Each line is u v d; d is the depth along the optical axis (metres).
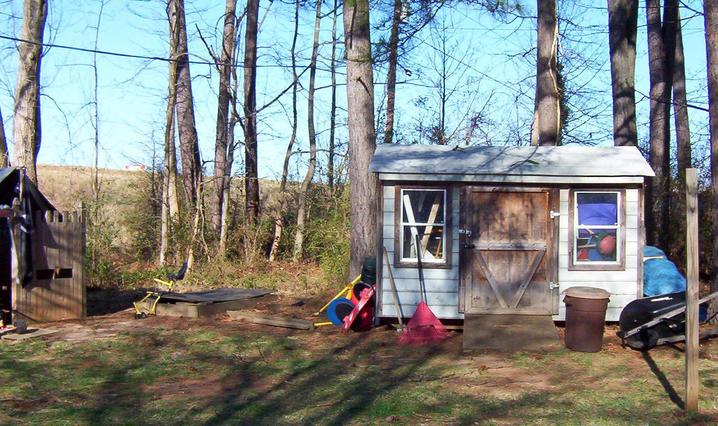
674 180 17.48
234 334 10.78
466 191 10.81
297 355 9.48
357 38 13.52
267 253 21.98
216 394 7.65
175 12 19.55
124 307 13.69
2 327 10.97
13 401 7.37
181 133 21.38
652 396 7.31
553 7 13.90
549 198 10.77
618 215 10.76
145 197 21.30
